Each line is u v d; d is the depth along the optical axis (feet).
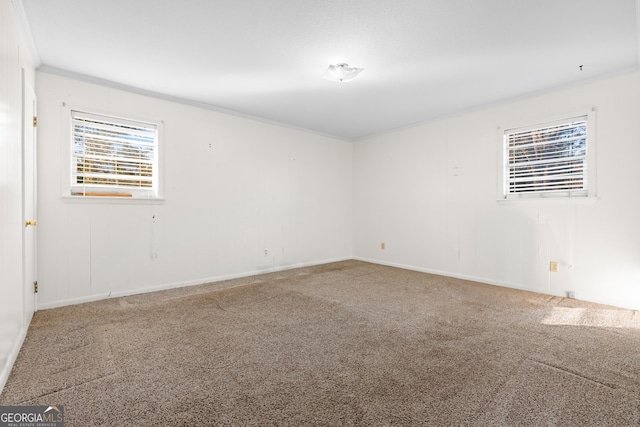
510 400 5.06
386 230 17.35
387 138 17.25
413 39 8.10
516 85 11.04
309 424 4.50
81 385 5.46
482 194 13.28
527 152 12.03
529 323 8.52
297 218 16.65
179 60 9.29
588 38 8.00
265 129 15.25
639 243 9.55
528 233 11.94
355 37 8.03
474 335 7.72
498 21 7.29
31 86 8.47
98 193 10.78
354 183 19.17
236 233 14.23
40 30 7.70
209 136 13.30
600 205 10.26
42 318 8.78
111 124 11.00
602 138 10.17
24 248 7.42
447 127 14.51
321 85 11.12
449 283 13.08
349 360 6.44
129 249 11.27
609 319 8.79
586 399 5.08
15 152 6.61
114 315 9.11
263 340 7.41
